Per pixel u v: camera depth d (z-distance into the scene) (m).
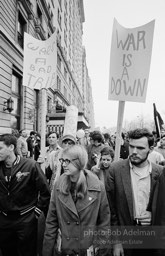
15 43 12.55
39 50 4.55
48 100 23.88
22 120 13.89
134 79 3.25
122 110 3.35
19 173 2.67
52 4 28.92
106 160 3.38
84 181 2.13
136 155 2.23
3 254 2.83
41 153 4.38
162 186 2.00
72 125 5.00
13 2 12.60
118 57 3.36
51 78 4.59
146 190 2.28
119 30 3.35
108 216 2.26
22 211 2.68
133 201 2.29
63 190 2.14
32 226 2.73
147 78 3.19
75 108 5.09
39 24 17.31
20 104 13.91
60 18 38.09
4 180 2.66
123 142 7.13
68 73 44.59
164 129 5.82
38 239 2.88
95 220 2.15
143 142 2.20
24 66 4.43
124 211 2.29
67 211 2.12
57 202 2.20
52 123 15.45
